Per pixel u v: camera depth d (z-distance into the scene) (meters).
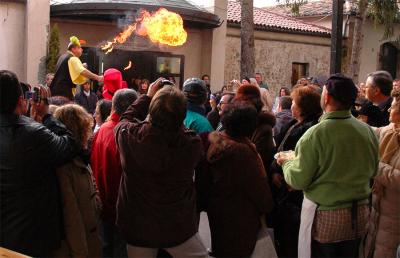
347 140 3.32
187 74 14.70
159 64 13.10
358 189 3.36
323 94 3.45
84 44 13.05
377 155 3.48
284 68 17.50
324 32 18.05
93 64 12.68
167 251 3.24
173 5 12.58
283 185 3.89
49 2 12.00
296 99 3.99
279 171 3.88
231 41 16.23
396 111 3.73
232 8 17.95
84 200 3.39
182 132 3.16
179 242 3.17
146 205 3.15
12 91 3.05
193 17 12.71
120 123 3.36
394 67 21.16
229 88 7.91
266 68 17.17
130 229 3.21
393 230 3.67
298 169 3.35
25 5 11.97
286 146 3.96
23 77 12.14
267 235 3.65
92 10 11.78
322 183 3.37
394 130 3.75
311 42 17.92
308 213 3.43
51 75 9.26
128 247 3.27
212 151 3.49
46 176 3.15
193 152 3.15
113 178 3.86
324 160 3.32
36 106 3.36
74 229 3.29
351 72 16.80
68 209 3.29
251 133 3.54
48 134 3.11
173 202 3.16
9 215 3.06
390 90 4.48
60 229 3.29
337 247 3.40
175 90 3.17
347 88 3.35
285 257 3.96
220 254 3.55
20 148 3.02
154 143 3.05
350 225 3.35
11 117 3.07
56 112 3.50
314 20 20.92
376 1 16.52
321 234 3.37
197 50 14.81
